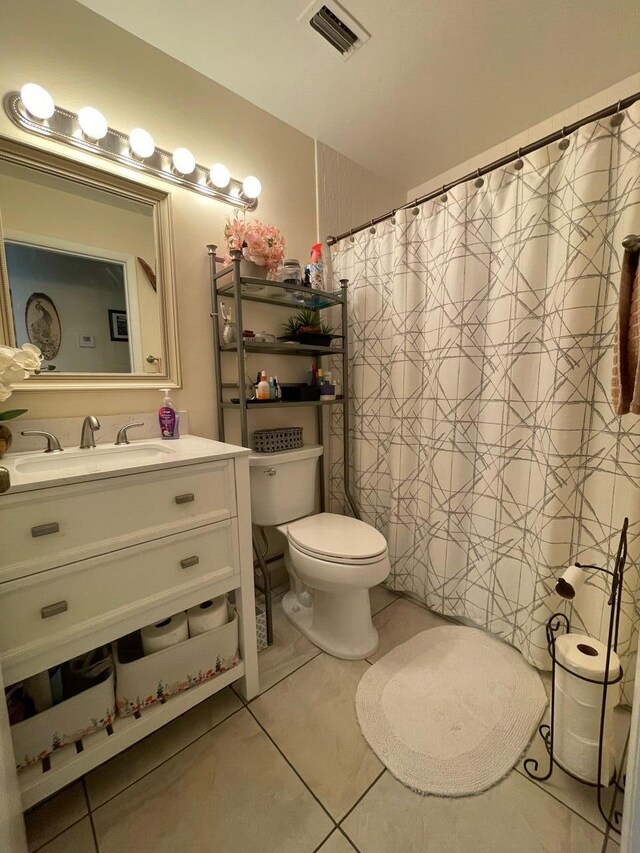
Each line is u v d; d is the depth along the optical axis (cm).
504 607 139
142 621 95
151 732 100
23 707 89
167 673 101
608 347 110
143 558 94
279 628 155
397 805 89
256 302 170
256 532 179
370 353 181
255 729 108
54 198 116
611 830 82
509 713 112
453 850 80
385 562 132
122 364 131
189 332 147
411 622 157
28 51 109
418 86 153
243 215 160
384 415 180
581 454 116
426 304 157
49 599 80
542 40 133
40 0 111
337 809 88
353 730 108
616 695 87
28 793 79
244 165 160
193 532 102
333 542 136
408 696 118
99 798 91
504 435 134
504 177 129
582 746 87
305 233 186
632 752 59
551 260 119
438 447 153
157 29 126
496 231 132
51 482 78
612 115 104
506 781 94
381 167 210
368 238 177
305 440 196
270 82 150
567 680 89
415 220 159
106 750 90
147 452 124
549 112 170
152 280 136
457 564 152
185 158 134
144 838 83
